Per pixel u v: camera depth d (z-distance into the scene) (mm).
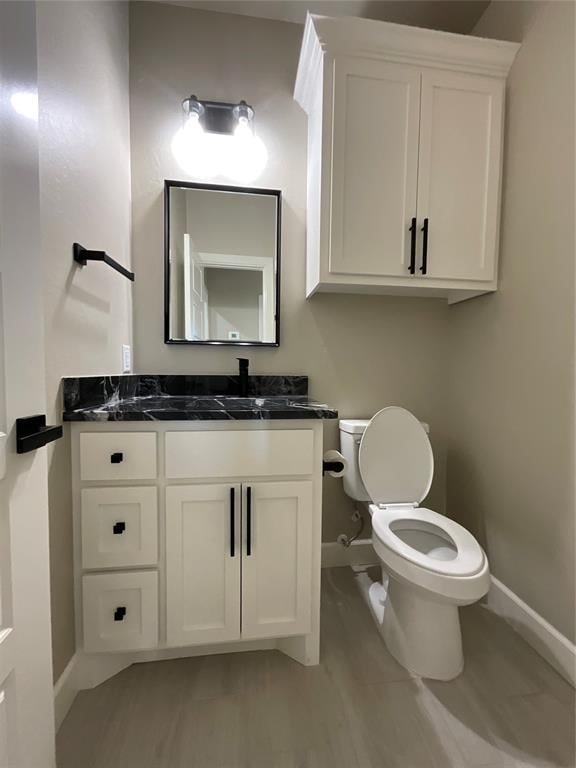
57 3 968
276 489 1140
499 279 1520
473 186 1472
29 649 662
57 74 970
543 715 1046
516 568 1437
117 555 1089
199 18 1635
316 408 1210
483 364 1632
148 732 979
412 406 1870
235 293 1709
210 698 1081
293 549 1161
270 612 1161
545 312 1305
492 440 1578
